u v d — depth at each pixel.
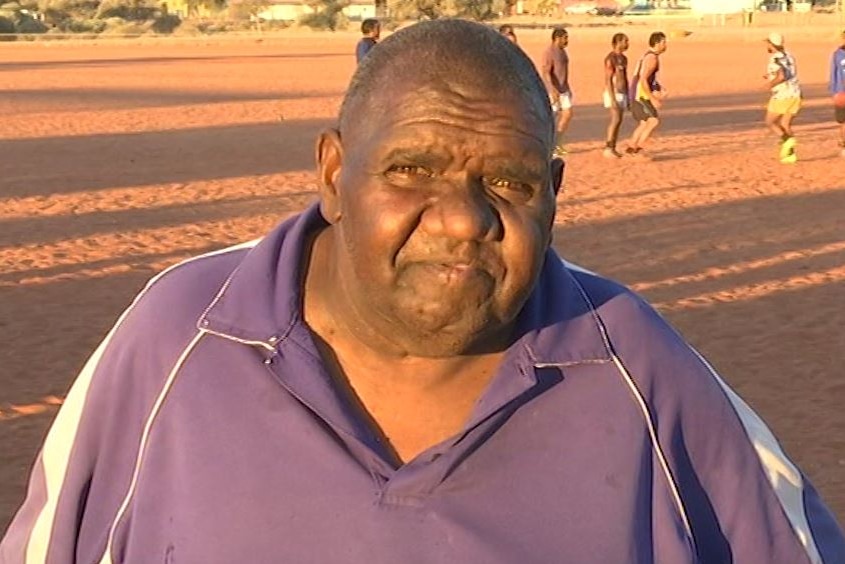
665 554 1.75
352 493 1.66
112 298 9.02
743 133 20.92
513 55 1.67
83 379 1.89
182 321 1.79
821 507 1.93
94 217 12.62
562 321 1.78
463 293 1.60
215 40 72.31
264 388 1.71
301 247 1.81
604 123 22.84
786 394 6.73
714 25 82.25
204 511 1.68
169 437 1.75
